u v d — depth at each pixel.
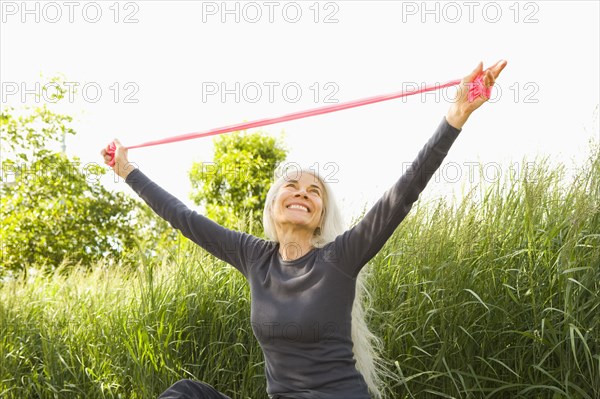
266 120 2.70
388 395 3.38
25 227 8.89
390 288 3.54
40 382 4.20
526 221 3.43
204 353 3.93
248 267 2.46
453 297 3.23
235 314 3.86
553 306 3.19
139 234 9.05
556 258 3.32
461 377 3.07
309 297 2.25
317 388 2.23
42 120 9.05
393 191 2.19
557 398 3.02
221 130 2.74
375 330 3.45
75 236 9.02
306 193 2.40
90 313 4.46
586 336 2.90
